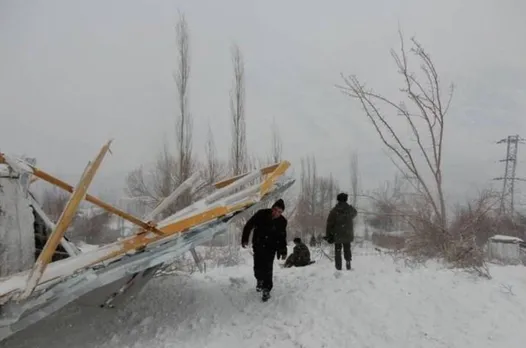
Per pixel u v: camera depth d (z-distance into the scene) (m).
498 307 5.27
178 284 7.38
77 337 5.50
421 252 8.25
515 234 11.83
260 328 5.47
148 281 6.87
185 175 24.95
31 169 4.98
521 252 11.50
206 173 26.17
